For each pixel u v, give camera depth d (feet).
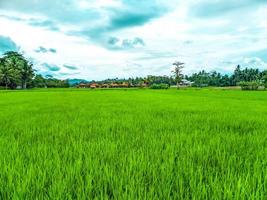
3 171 8.91
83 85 486.38
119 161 10.08
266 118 27.32
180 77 367.45
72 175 8.35
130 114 31.73
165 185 7.49
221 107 45.42
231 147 13.07
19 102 62.64
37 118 27.58
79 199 6.74
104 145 13.10
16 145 13.29
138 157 10.25
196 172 8.44
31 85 406.41
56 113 33.37
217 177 8.27
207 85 565.53
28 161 10.50
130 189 6.91
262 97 111.24
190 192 7.13
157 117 28.40
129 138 15.62
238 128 20.65
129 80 552.82
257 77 502.38
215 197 6.77
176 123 23.00
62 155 11.40
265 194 7.13
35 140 15.46
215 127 20.58
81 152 11.54
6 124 22.44
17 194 6.92
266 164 9.82
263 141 14.39
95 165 9.31
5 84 362.12
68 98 86.58
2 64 352.28
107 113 33.17
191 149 11.93
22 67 366.22
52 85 481.46
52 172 8.93
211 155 11.23
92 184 7.79
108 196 6.86
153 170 8.71
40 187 7.41
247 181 7.57
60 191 7.02
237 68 561.02
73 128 19.84
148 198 6.63
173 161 9.75
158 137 15.93
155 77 539.70
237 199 6.64
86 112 34.65
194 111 36.52
